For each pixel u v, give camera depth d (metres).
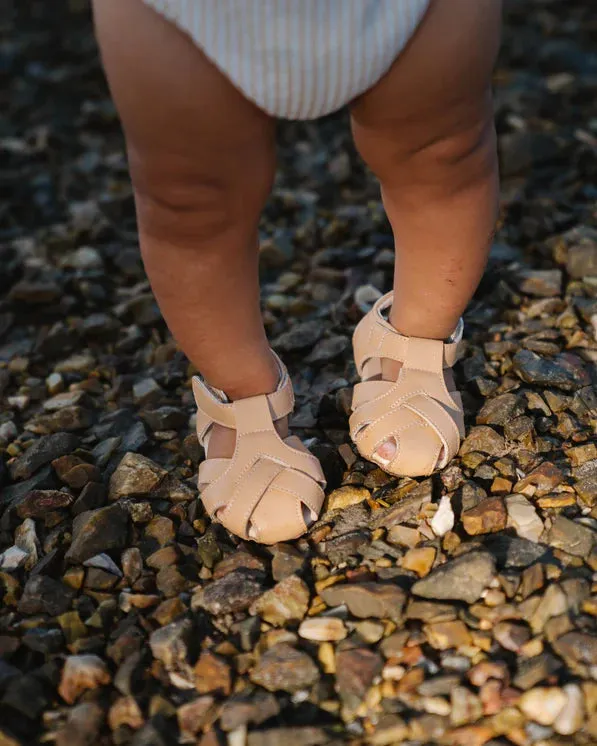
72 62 4.05
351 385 1.94
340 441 1.78
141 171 1.23
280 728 1.24
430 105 1.22
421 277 1.48
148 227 1.29
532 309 2.13
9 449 1.88
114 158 3.27
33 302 2.47
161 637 1.38
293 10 1.11
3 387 2.15
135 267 2.60
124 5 1.13
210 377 1.48
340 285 2.40
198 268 1.32
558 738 1.20
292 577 1.44
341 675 1.30
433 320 1.54
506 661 1.30
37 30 4.33
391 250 2.47
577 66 3.53
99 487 1.69
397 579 1.45
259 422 1.50
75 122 3.59
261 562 1.51
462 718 1.23
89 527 1.58
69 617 1.45
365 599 1.39
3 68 4.00
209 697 1.29
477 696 1.25
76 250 2.73
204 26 1.11
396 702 1.27
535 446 1.68
